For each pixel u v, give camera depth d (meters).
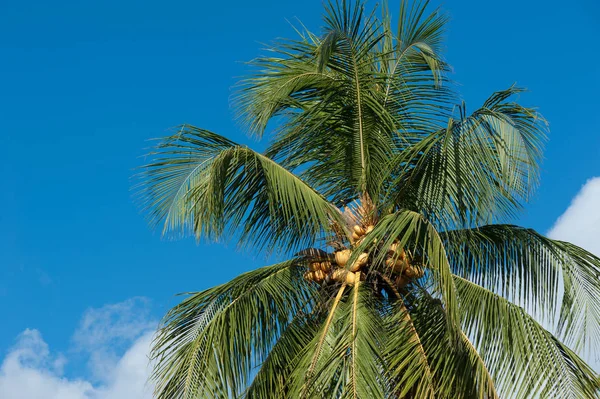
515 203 12.88
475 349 11.47
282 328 12.52
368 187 12.89
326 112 13.16
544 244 12.70
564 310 12.38
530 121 11.27
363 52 12.92
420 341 11.52
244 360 12.13
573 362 11.52
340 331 11.12
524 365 11.41
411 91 13.38
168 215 11.89
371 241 11.95
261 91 13.39
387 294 12.31
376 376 10.76
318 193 12.53
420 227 11.38
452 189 12.32
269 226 12.92
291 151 13.39
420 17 13.70
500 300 11.91
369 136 13.09
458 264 12.91
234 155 12.02
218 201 12.13
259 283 12.53
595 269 12.45
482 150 11.40
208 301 12.56
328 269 12.52
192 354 11.91
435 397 11.24
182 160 12.08
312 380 10.79
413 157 11.98
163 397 11.90
